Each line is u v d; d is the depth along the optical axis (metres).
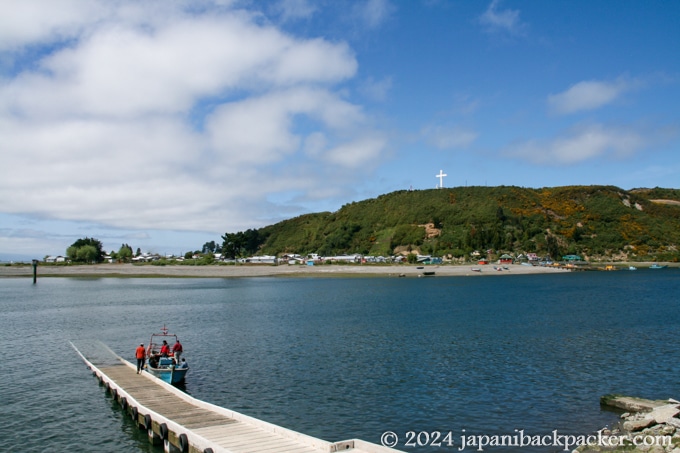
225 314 79.50
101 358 46.81
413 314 77.62
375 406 32.16
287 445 22.42
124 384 35.16
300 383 37.50
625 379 38.19
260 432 24.31
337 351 48.97
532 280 167.25
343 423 29.25
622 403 31.22
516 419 29.77
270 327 65.06
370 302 96.88
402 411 31.22
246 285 149.00
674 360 44.19
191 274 194.75
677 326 63.94
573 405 32.09
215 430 24.64
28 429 29.06
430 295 112.00
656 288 129.88
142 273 196.50
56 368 43.69
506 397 33.81
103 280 174.50
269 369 41.88
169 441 25.62
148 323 70.25
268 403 32.88
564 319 71.19
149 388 34.00
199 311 83.88
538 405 32.16
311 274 193.88
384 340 54.75
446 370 41.06
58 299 106.62
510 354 47.00
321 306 90.19
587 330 60.97
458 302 96.06
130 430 28.97
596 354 46.81
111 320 73.75
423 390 35.47
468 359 44.97
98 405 33.41
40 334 61.66
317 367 42.44
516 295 111.06
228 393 35.16
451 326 64.81
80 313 82.19
